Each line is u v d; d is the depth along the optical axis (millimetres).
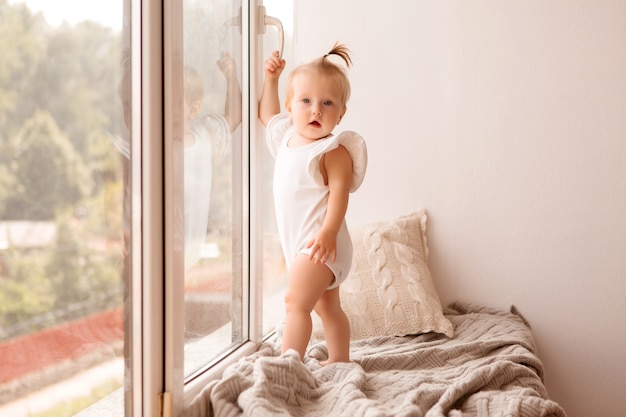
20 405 931
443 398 1384
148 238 1195
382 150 2453
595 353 2359
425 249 2396
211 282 1569
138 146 1192
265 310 2076
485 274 2412
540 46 2338
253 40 1759
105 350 1119
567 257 2361
